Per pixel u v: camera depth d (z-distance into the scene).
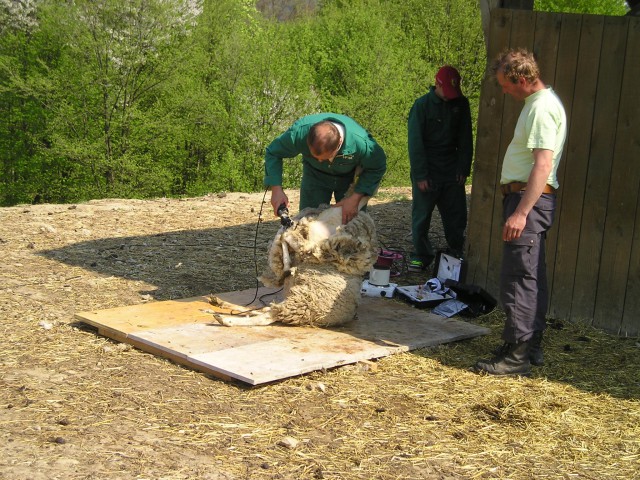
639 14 6.52
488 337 5.52
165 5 20.72
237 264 7.56
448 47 26.16
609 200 5.66
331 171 5.62
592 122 5.70
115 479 3.21
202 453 3.53
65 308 5.84
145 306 5.68
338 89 24.48
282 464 3.46
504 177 4.69
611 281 5.71
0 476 3.16
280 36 22.92
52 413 3.89
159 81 21.69
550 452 3.74
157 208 10.91
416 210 7.32
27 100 22.36
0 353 4.76
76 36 20.56
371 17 24.75
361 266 5.27
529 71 4.43
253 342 4.90
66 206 10.88
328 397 4.25
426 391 4.44
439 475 3.45
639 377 4.85
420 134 7.12
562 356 5.20
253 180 21.72
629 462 3.67
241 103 21.36
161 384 4.35
